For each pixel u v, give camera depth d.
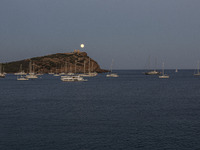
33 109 50.28
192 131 33.38
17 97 73.00
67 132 33.03
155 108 51.97
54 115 43.94
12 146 27.94
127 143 28.83
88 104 57.88
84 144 28.53
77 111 48.03
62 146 27.97
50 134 32.12
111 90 97.81
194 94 81.75
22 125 36.53
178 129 34.41
